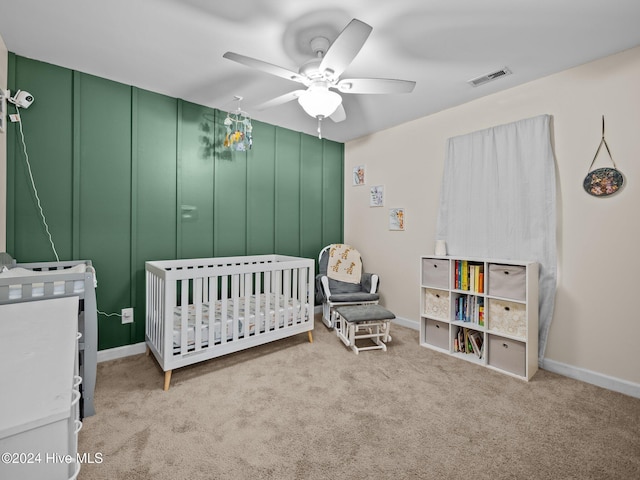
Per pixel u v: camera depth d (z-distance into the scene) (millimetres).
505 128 2643
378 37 1923
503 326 2434
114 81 2533
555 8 1672
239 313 2594
